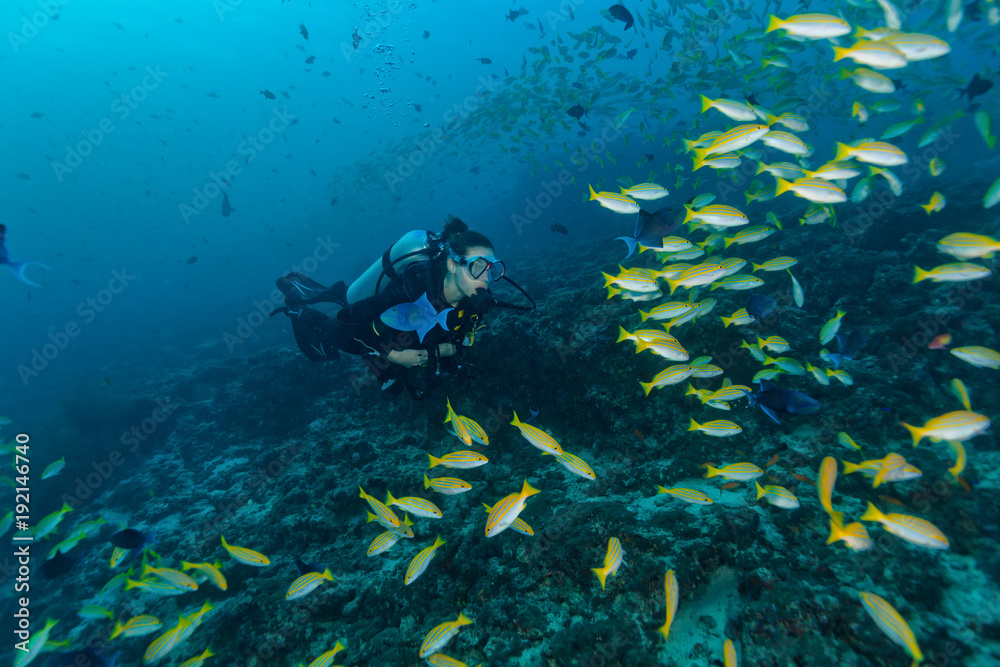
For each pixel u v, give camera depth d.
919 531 1.96
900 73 6.81
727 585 2.81
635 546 2.97
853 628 2.29
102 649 4.14
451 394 5.29
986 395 3.50
